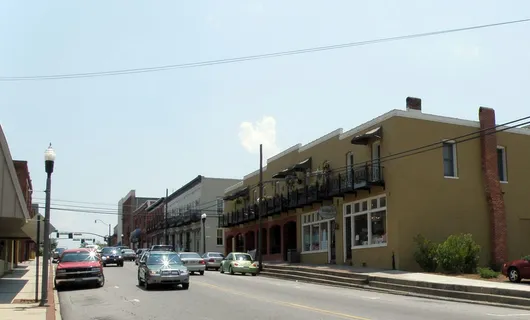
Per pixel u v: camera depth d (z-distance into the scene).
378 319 12.96
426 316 13.63
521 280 20.92
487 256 28.86
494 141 30.20
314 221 36.78
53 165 17.36
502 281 21.58
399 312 14.52
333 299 18.20
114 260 45.09
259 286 24.05
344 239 32.25
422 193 27.95
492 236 29.02
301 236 38.72
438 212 28.12
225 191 60.03
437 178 28.53
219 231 63.94
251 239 51.38
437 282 20.56
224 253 58.12
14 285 25.55
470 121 29.97
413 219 27.47
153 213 92.38
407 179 27.73
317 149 36.72
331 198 33.78
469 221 28.80
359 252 30.48
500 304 16.83
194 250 67.00
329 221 34.50
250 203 50.44
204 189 64.56
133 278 29.83
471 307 16.06
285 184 41.91
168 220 76.94
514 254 29.70
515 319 13.13
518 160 31.11
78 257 24.89
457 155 29.30
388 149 28.33
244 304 16.66
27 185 49.59
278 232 45.00
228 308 15.70
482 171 29.77
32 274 34.38
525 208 30.70
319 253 35.66
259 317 13.65
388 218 27.97
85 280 23.64
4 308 16.41
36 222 18.75
